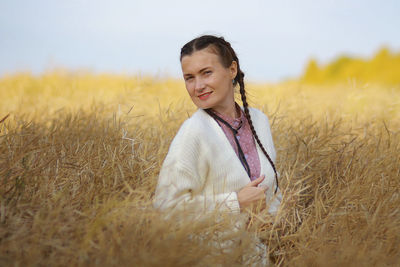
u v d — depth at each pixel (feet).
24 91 22.40
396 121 14.01
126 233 5.81
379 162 9.00
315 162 9.61
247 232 6.28
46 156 8.30
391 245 6.73
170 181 6.33
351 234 7.18
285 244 7.43
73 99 17.97
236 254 6.00
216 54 6.69
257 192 6.45
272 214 7.19
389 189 8.21
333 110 14.76
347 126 12.71
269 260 7.25
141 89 14.16
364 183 8.32
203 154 6.45
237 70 7.30
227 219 6.26
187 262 5.56
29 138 9.13
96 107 12.85
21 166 7.55
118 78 25.71
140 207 6.20
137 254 5.44
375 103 15.87
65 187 7.31
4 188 6.72
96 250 5.64
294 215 7.55
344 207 7.59
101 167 7.98
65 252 5.58
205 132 6.49
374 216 6.97
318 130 11.00
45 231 5.91
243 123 7.20
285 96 16.34
